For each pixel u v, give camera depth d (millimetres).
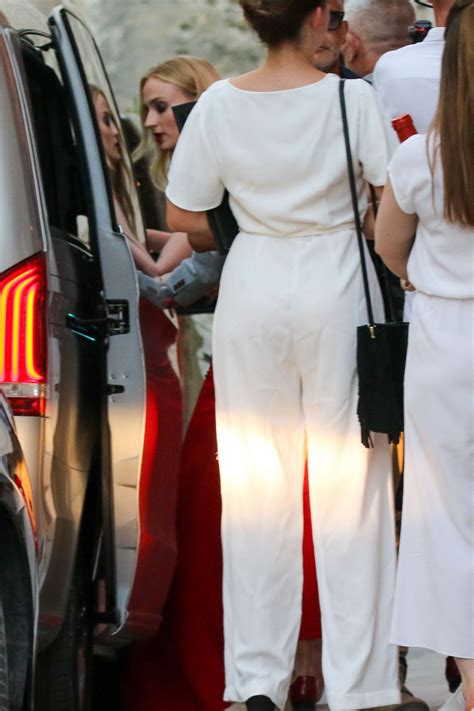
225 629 9156
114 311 9203
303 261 8852
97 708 10242
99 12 20562
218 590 9961
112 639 9336
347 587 8992
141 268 10109
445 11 9961
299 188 8820
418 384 8578
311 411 8945
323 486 8969
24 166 8375
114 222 9312
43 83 9555
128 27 20562
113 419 9148
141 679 10172
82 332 9016
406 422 8742
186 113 9422
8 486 7906
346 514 8977
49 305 8391
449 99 8227
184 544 10031
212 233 9227
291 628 9094
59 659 9047
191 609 9969
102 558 9297
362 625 8977
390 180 8562
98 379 9250
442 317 8508
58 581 8523
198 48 20469
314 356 8852
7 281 8219
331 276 8828
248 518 9031
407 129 9039
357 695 8930
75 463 8812
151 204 12703
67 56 9211
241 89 8945
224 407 9062
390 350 8773
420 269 8594
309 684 10969
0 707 7820
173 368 9984
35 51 9469
